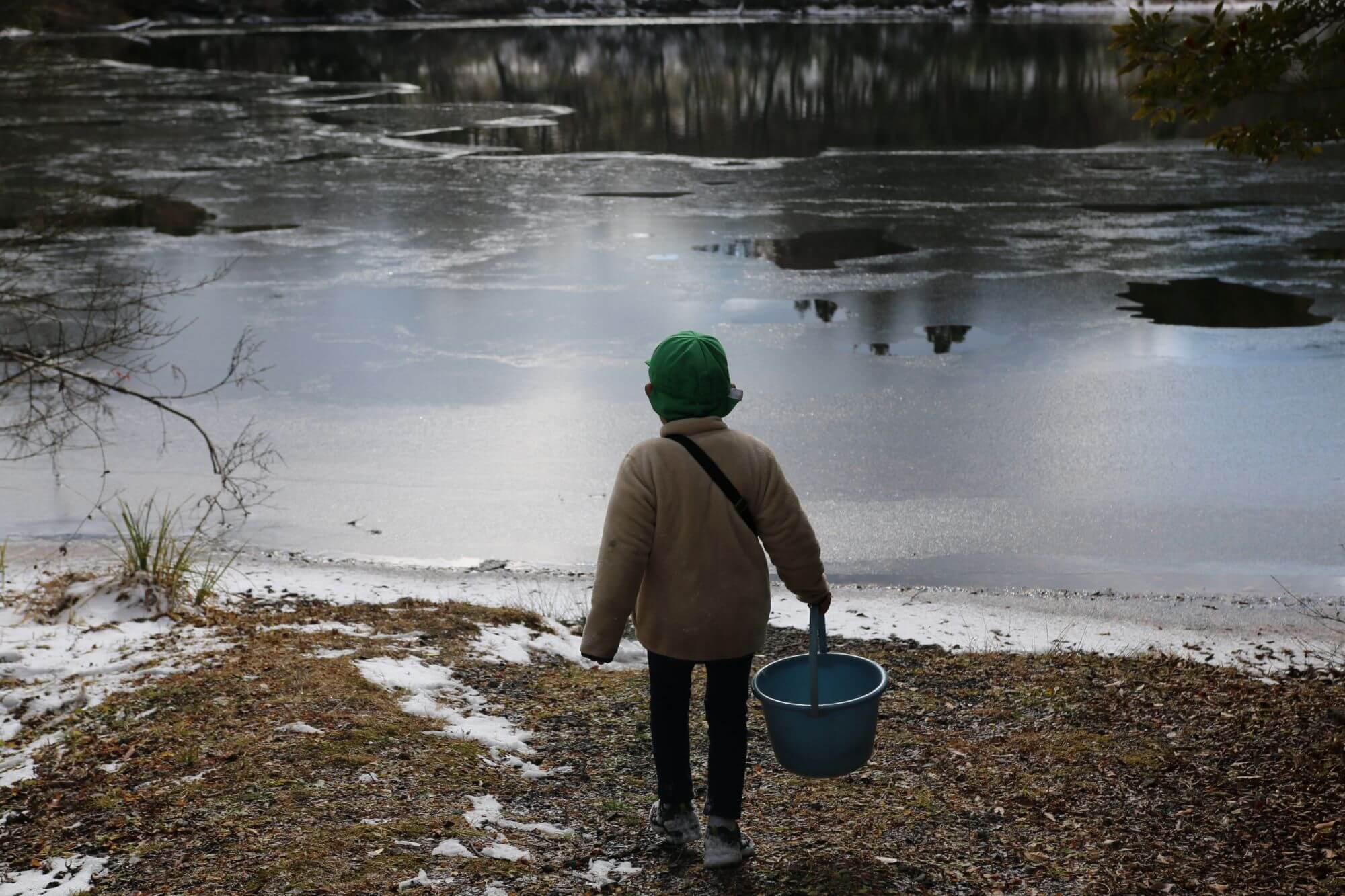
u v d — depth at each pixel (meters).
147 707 4.79
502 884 3.46
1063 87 51.28
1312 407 13.13
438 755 4.40
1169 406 13.28
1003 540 9.69
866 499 10.66
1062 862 3.81
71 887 3.38
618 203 27.41
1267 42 5.47
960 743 4.97
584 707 5.20
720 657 3.39
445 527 10.10
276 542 9.73
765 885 3.56
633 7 106.25
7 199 14.38
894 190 28.89
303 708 4.78
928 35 80.50
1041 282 19.50
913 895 3.54
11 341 15.20
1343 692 5.66
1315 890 3.63
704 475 3.31
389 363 15.44
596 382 14.49
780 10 107.75
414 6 99.31
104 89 50.56
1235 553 9.37
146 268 20.77
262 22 92.81
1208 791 4.40
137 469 11.61
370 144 36.69
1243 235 23.11
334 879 3.43
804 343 16.20
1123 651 7.02
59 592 6.59
